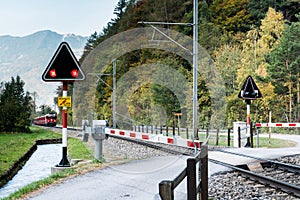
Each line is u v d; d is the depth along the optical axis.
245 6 59.69
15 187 17.53
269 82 44.19
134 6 64.62
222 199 9.35
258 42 51.78
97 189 10.03
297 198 9.45
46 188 10.37
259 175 11.18
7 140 45.78
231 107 45.81
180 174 5.77
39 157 32.34
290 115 42.75
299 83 43.03
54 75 13.34
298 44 41.94
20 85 65.75
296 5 55.69
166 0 57.94
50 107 140.50
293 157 16.73
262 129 41.38
